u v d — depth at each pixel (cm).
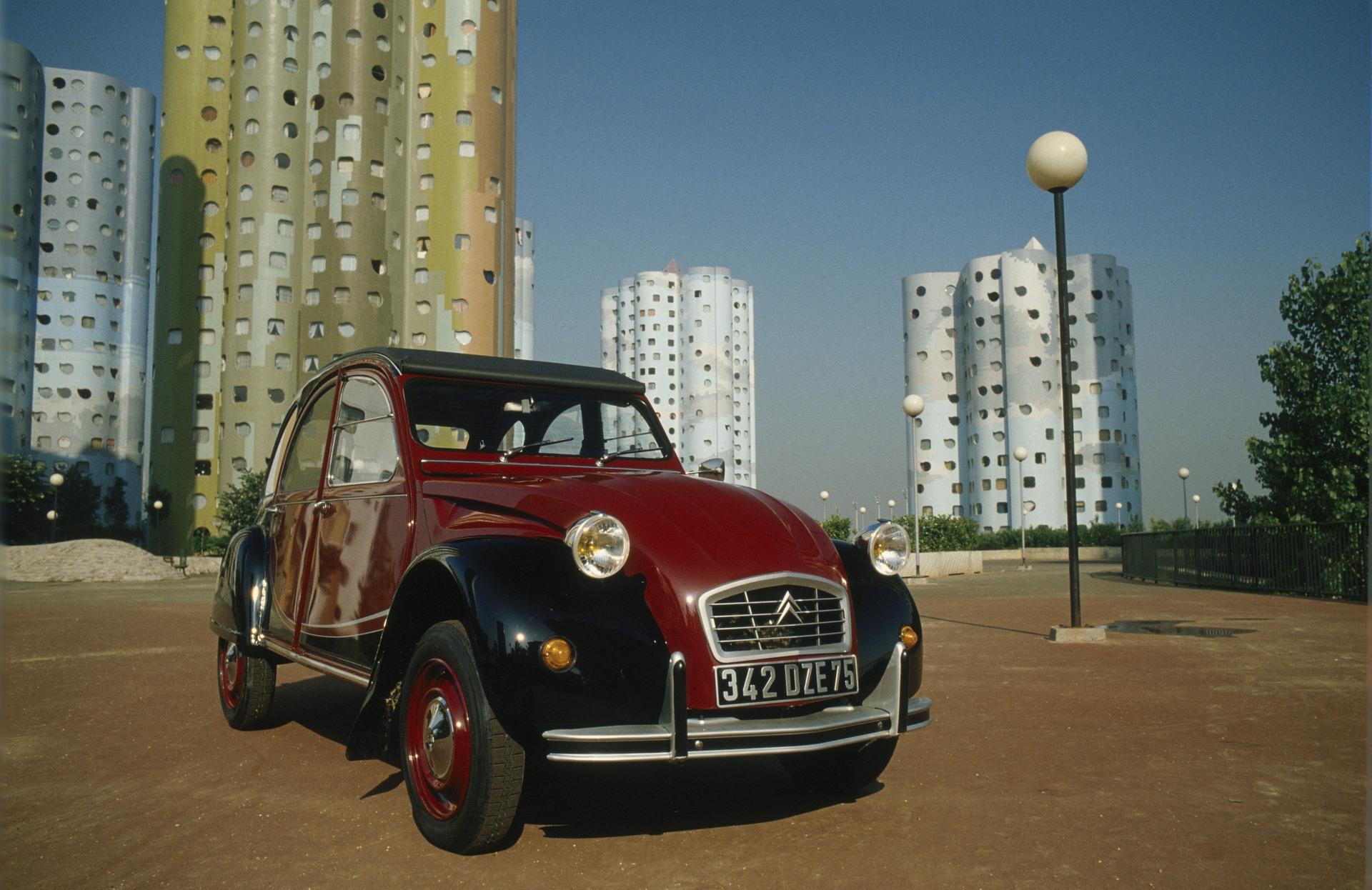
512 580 343
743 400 14288
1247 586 1895
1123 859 349
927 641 1037
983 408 8356
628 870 338
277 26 6306
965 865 343
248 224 6269
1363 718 611
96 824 398
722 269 14050
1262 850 360
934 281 8825
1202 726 589
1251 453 1891
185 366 6712
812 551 386
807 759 454
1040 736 563
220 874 335
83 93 9744
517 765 339
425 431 454
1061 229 1048
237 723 592
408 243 6662
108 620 1479
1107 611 1421
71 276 9569
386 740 400
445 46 6725
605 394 536
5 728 605
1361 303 1755
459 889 319
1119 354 8362
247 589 569
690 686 343
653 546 364
